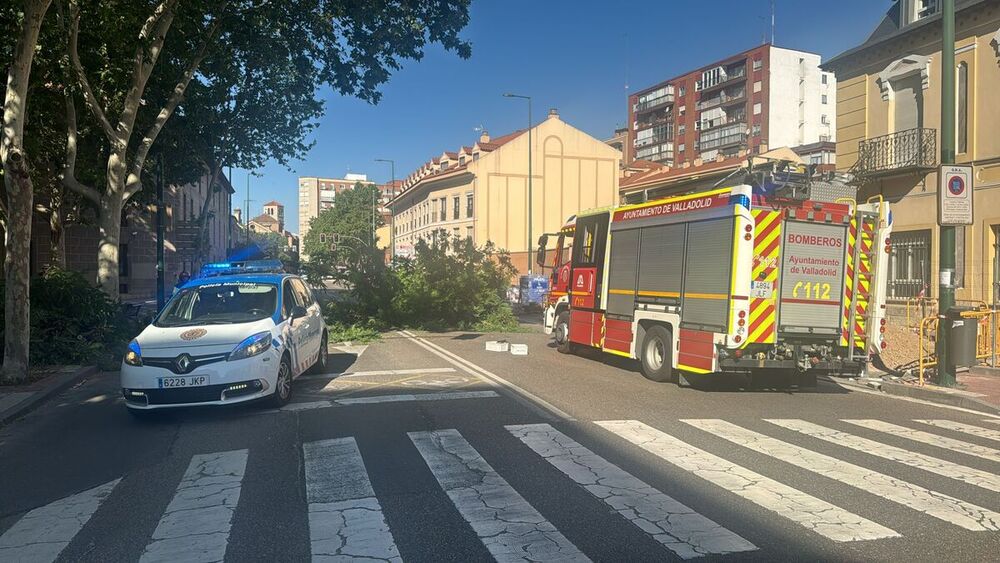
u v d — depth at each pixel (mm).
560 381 10102
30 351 11414
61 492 5145
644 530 4145
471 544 3955
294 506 4652
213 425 7184
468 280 19906
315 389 9312
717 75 75500
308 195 150000
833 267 9336
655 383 10102
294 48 16609
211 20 16406
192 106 20969
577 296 12883
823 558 3742
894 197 18078
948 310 9742
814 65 71562
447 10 15516
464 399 8539
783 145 70375
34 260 28703
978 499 4754
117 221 15773
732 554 3791
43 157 20656
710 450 6078
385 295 19281
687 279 9625
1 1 12453
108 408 8414
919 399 9359
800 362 9000
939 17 16516
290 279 9984
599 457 5820
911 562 3697
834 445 6348
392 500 4734
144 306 28250
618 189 53250
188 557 3850
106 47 15438
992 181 15445
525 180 50406
